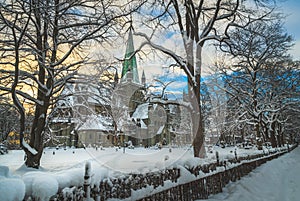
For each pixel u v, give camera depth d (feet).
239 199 17.35
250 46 49.57
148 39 28.60
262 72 71.31
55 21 32.04
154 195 11.80
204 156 25.31
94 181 8.91
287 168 44.45
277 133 114.01
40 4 24.99
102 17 31.24
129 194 10.71
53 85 33.14
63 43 35.12
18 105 30.12
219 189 20.16
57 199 7.28
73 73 33.45
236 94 67.97
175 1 34.60
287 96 79.05
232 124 73.77
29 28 34.24
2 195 5.68
